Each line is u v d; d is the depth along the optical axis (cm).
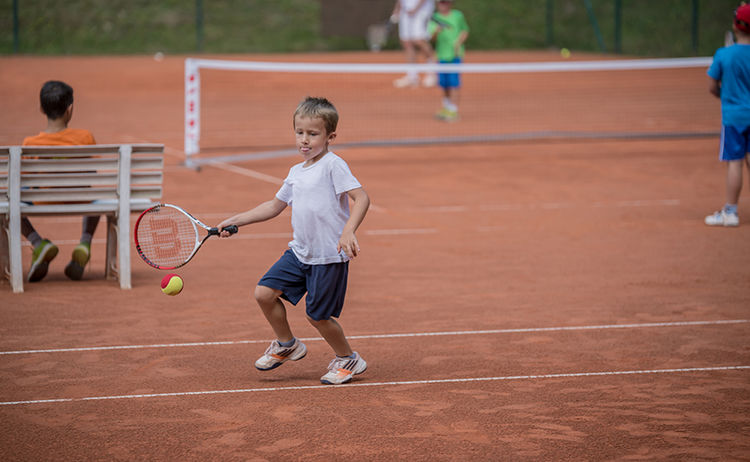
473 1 6719
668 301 1250
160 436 777
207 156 2652
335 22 6378
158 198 1336
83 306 1211
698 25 6328
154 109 3694
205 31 6200
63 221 1794
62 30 5997
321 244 879
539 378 938
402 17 4541
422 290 1312
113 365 973
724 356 1012
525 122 3444
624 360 998
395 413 835
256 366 925
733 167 1739
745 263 1473
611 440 771
